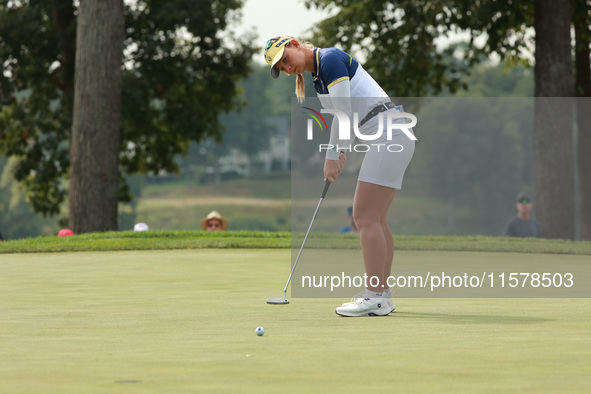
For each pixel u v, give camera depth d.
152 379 7.28
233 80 77.62
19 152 79.94
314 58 14.41
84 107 51.12
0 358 8.52
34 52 70.25
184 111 76.19
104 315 12.53
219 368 7.86
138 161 80.19
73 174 51.69
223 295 15.65
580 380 7.20
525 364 8.08
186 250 28.23
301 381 7.18
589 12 62.44
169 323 11.66
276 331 10.85
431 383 7.07
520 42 63.44
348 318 12.56
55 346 9.41
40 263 23.31
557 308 13.79
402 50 61.50
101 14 50.91
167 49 70.00
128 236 34.16
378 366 7.96
